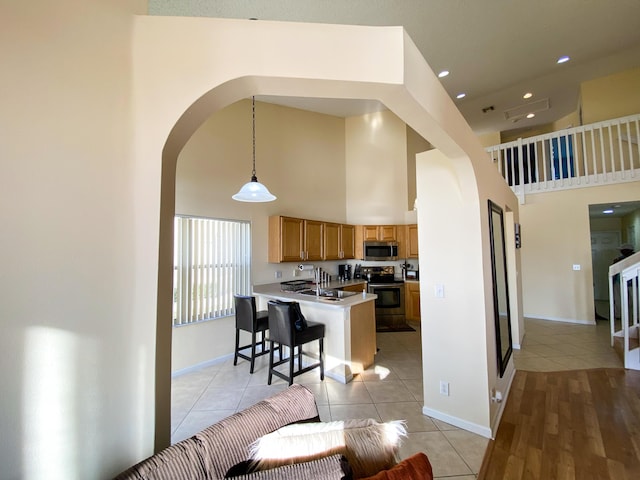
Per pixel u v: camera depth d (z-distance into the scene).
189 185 3.43
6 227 0.76
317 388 2.90
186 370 3.31
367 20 3.25
